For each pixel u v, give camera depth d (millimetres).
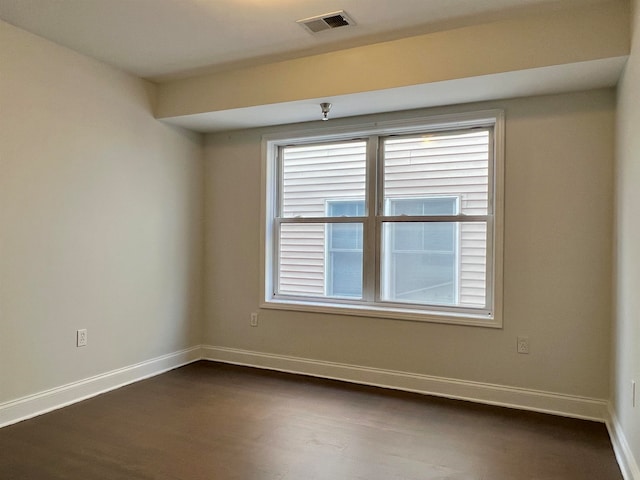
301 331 3887
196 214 4242
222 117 3713
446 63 2811
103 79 3330
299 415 2953
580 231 2975
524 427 2795
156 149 3799
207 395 3314
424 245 3578
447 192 3504
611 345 2846
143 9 2553
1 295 2701
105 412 2963
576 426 2816
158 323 3848
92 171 3254
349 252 3854
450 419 2912
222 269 4234
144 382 3594
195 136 4223
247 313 4117
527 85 2879
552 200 3045
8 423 2742
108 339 3398
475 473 2244
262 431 2699
